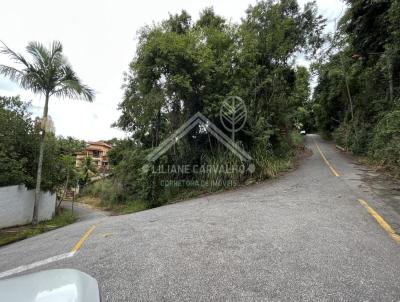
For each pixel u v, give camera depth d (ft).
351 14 43.11
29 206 38.70
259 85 39.24
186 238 13.73
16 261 13.58
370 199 19.65
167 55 32.35
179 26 42.60
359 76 59.41
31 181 38.29
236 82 35.96
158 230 15.96
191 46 33.22
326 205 18.66
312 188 25.35
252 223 15.62
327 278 8.75
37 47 33.47
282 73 45.47
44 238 20.40
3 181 33.99
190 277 9.22
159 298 7.93
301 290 8.07
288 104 49.14
